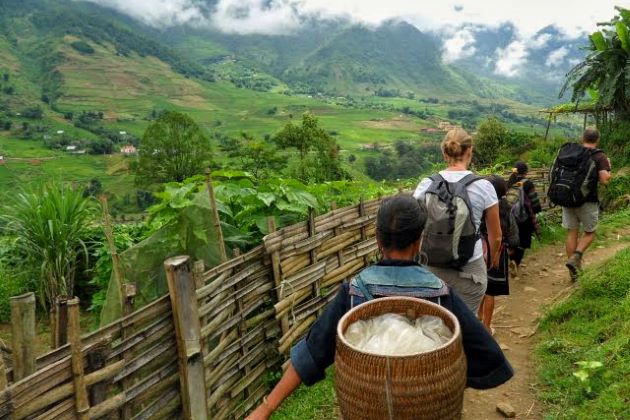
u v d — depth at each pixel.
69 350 2.46
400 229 1.83
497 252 3.49
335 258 4.89
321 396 3.92
